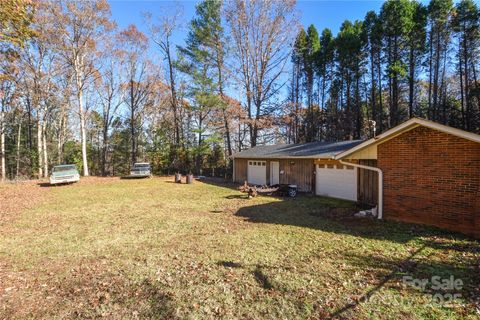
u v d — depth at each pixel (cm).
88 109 3059
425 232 684
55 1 2052
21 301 411
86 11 2181
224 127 2809
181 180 2212
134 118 3312
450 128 657
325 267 504
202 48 2572
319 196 1388
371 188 1118
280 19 2420
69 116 3322
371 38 2583
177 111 3069
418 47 2305
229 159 2669
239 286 441
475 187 636
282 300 397
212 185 1922
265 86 2598
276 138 2984
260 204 1170
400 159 792
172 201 1278
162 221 896
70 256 596
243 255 575
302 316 356
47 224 875
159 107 3250
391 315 350
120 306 393
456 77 2405
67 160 3334
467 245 587
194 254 589
